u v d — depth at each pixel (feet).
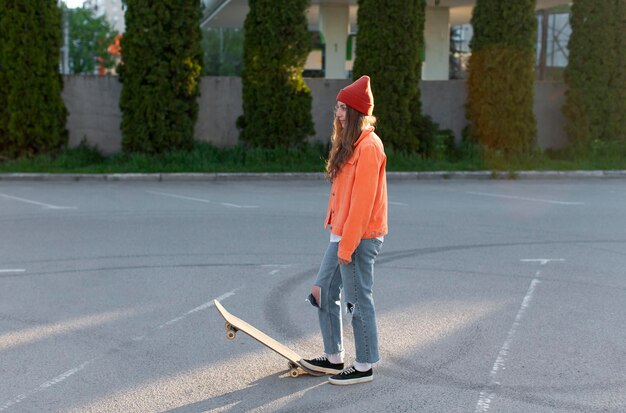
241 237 31.83
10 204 40.16
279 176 53.98
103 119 59.88
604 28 62.39
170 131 56.75
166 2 55.26
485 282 24.90
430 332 19.57
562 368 17.04
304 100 58.75
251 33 58.18
